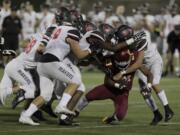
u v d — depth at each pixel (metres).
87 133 17.84
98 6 47.78
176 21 45.34
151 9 60.41
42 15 45.72
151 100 19.59
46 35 19.36
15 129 18.44
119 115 19.52
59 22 19.55
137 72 20.16
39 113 20.27
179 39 40.72
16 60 20.39
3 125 19.22
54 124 19.53
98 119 20.94
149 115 22.05
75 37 18.81
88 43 19.14
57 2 52.31
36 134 17.55
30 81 20.11
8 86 20.64
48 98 19.31
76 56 18.88
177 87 33.44
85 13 59.84
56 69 18.91
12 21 42.50
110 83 19.36
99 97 19.72
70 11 19.58
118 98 19.61
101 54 19.47
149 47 20.22
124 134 17.77
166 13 45.72
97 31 19.16
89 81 36.09
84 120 20.64
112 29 20.02
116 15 46.47
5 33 42.34
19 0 58.09
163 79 38.94
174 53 44.25
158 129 18.81
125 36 19.14
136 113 22.58
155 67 20.30
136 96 28.53
